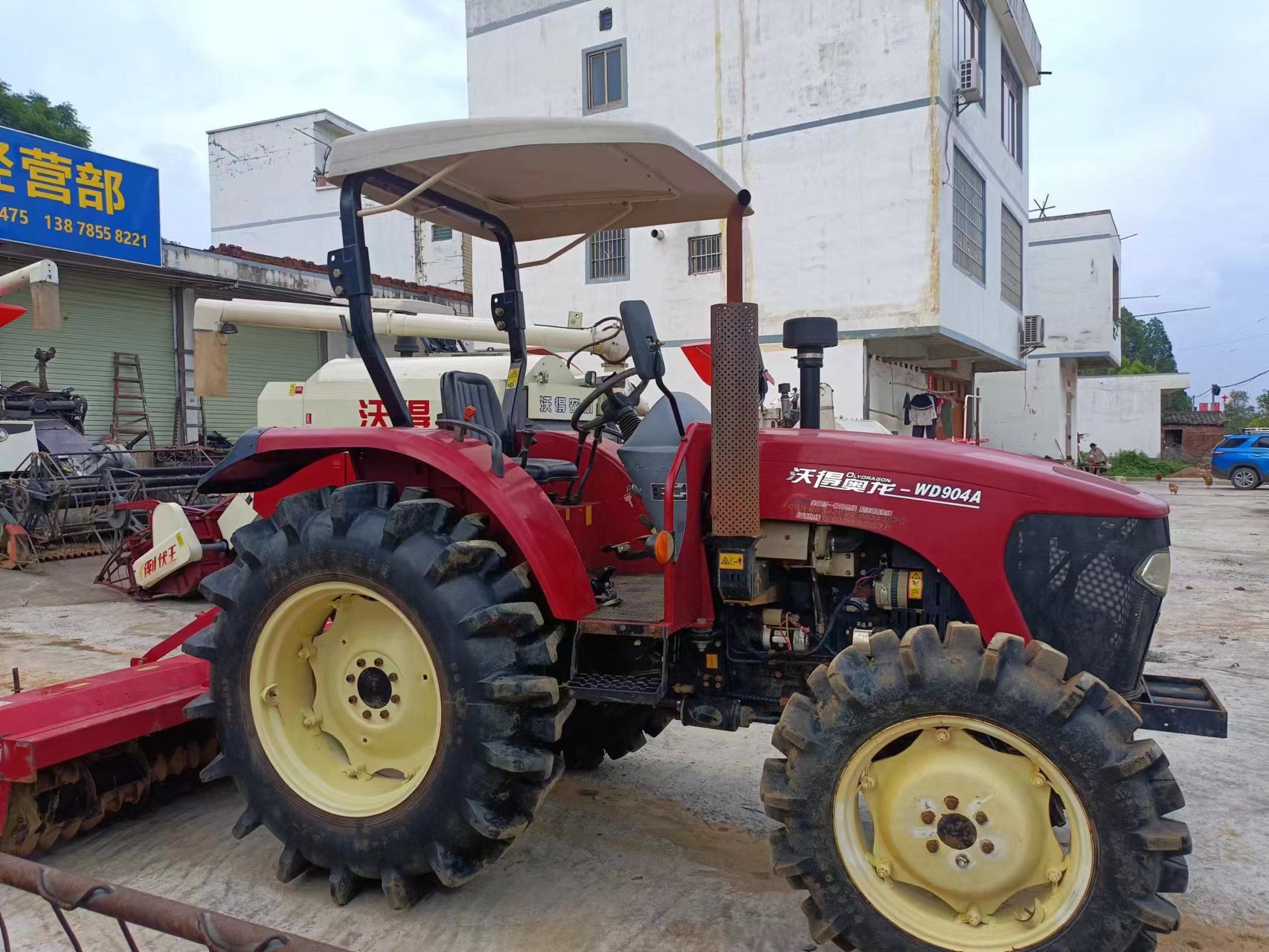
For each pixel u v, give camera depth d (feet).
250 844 10.08
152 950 8.03
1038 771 7.04
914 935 7.06
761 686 9.05
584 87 49.78
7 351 37.37
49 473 29.78
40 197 35.04
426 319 23.40
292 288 46.29
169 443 43.04
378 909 8.75
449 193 10.39
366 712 9.24
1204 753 12.78
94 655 17.75
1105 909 6.60
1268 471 68.39
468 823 8.16
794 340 10.07
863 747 7.24
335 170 8.98
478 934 8.32
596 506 10.89
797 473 8.68
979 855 7.07
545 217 11.25
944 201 41.73
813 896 7.37
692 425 8.93
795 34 43.52
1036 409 74.43
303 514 9.21
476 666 8.10
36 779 9.16
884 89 41.68
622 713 11.50
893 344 44.80
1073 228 72.08
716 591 9.05
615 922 8.55
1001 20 50.42
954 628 7.31
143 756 10.43
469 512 9.55
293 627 9.21
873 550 8.80
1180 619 21.39
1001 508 8.05
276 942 4.94
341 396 23.15
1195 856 9.87
